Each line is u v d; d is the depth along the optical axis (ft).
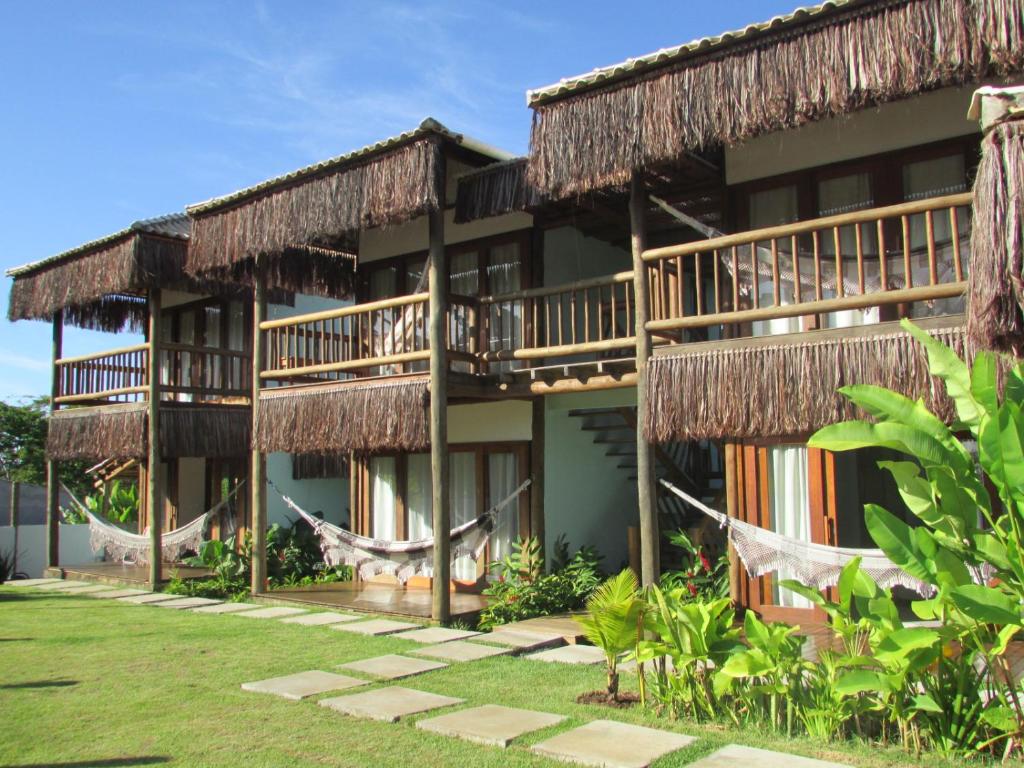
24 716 17.81
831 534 24.88
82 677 21.29
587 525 35.50
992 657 14.64
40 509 57.06
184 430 41.42
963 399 15.99
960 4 19.13
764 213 27.14
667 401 23.65
